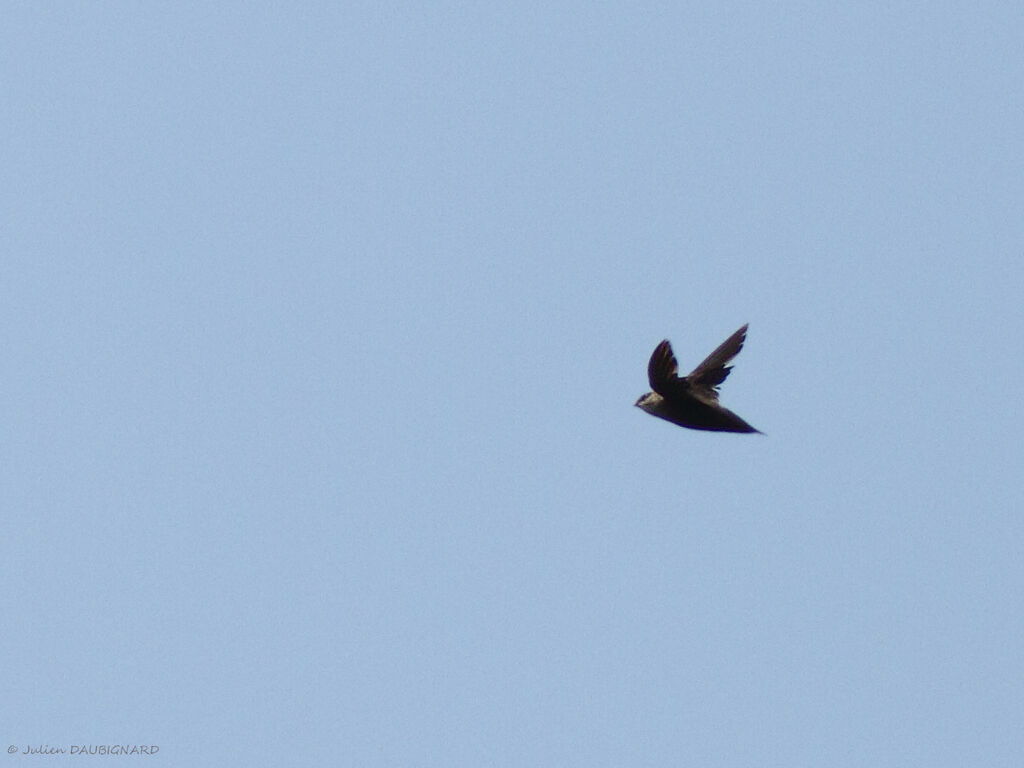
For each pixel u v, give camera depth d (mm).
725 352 35375
